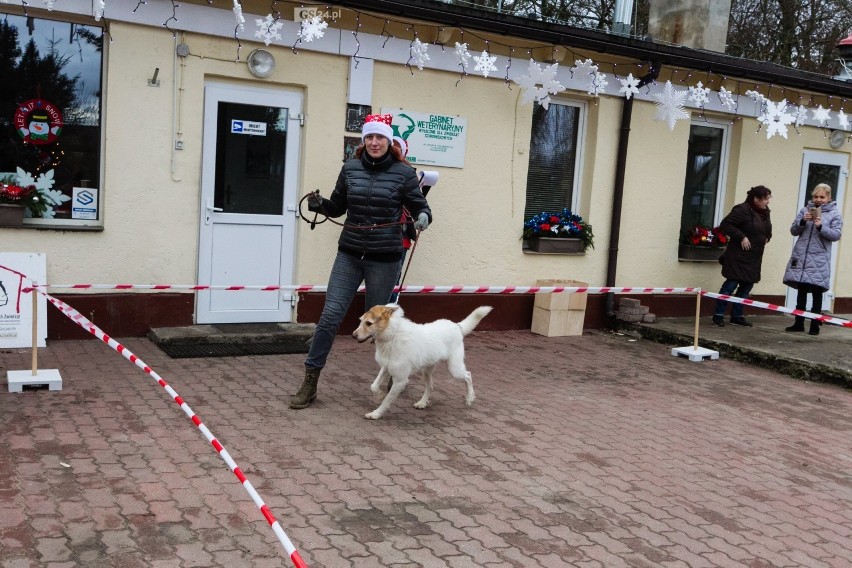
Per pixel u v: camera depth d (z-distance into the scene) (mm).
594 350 8766
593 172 9773
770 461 5488
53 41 6891
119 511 3875
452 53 8570
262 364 6883
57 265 6984
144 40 7098
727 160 11078
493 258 9211
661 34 11305
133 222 7246
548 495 4539
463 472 4785
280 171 7965
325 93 7977
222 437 5004
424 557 3670
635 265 10242
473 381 6996
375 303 5879
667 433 5930
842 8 17938
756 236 9891
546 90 8641
